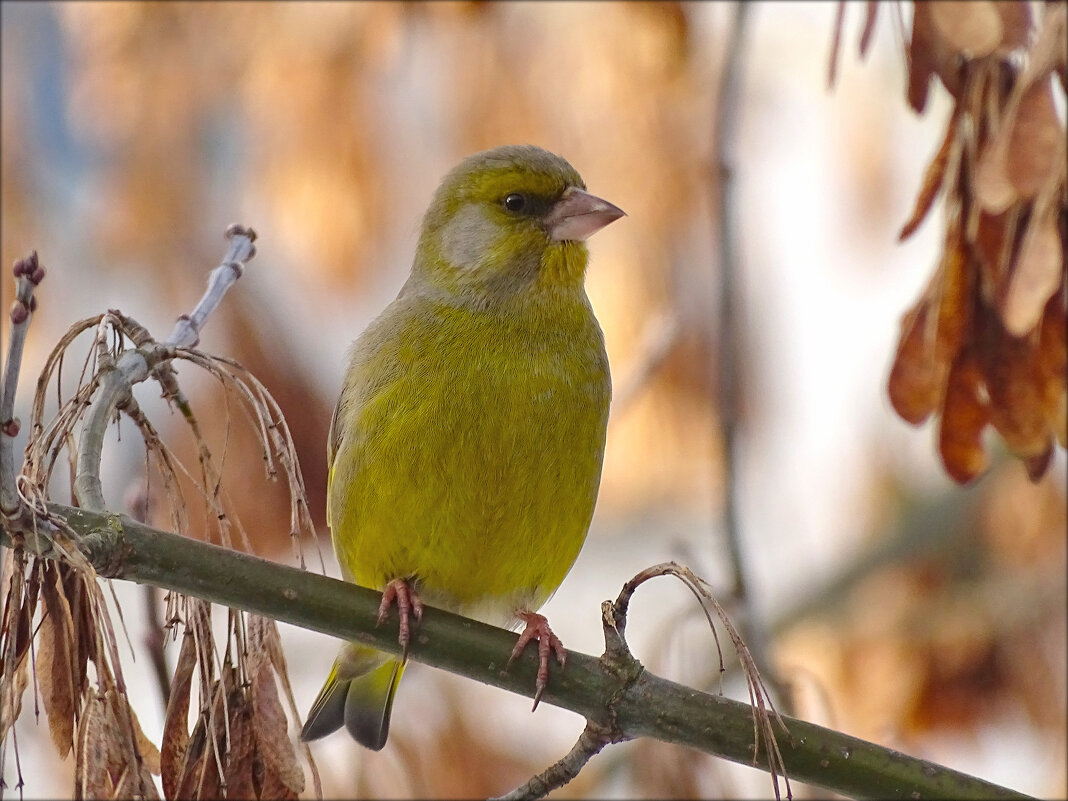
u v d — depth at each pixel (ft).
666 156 37.06
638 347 37.14
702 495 40.78
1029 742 38.86
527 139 36.99
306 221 38.70
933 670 39.73
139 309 38.93
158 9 39.63
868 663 40.47
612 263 37.09
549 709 40.06
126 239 39.19
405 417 27.04
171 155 39.50
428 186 38.34
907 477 44.42
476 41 37.29
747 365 40.42
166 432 35.91
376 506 27.17
